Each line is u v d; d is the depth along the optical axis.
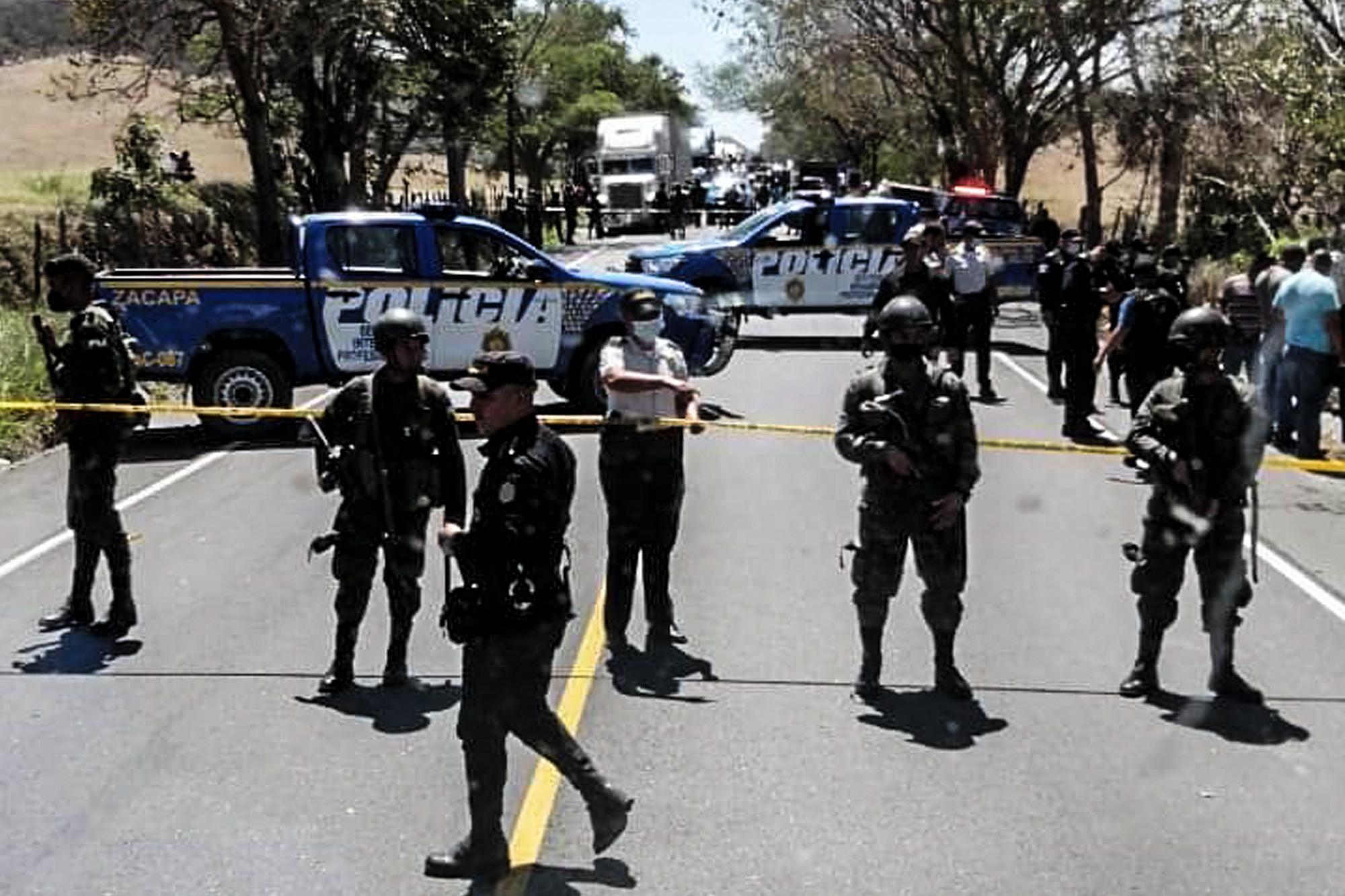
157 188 30.47
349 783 6.46
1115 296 17.22
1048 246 30.81
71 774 6.57
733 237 23.88
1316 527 11.57
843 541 10.84
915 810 6.19
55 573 9.99
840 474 13.30
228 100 34.06
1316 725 7.22
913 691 7.65
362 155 38.69
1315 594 9.61
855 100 55.28
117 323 8.66
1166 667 8.07
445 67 38.22
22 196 28.20
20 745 6.89
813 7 41.91
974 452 7.36
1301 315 13.79
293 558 10.36
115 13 30.20
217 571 10.01
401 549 7.46
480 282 15.72
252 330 15.22
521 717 5.60
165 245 30.19
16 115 51.12
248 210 34.94
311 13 29.69
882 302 14.97
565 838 5.94
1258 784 6.49
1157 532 7.46
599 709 7.36
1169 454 7.30
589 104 65.50
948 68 41.75
